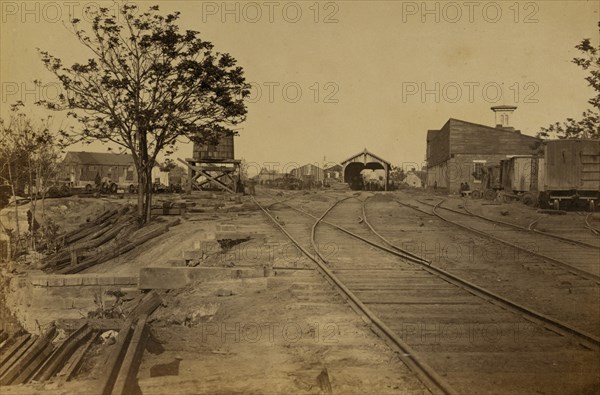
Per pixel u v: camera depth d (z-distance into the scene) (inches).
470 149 1846.7
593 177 1085.1
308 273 455.8
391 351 263.3
